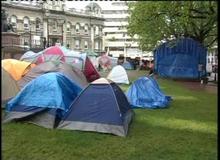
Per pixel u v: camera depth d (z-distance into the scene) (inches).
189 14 574.6
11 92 526.6
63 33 3757.4
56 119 441.4
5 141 374.9
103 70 1895.9
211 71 1539.1
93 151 352.5
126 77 1022.4
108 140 390.0
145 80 636.7
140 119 505.7
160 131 439.8
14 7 3201.3
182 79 1342.3
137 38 1738.4
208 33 1366.9
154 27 1109.7
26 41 3260.3
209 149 365.4
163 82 1190.3
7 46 1346.0
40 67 635.5
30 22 3417.8
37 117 448.5
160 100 612.7
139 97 608.1
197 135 423.5
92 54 2012.8
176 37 1384.1
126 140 392.8
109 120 416.8
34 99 453.4
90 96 432.1
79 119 427.8
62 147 362.0
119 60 2188.7
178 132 436.5
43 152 346.9
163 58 1412.4
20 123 449.4
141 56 3063.5
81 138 393.1
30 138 389.7
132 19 908.6
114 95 428.8
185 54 1362.0
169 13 541.0
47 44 2837.1
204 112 575.5
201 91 902.4
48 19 3585.1
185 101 700.0
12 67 638.5
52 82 454.9
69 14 3814.0
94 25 3801.7
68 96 462.3
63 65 634.2
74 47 3868.1
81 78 649.6
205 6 432.5
